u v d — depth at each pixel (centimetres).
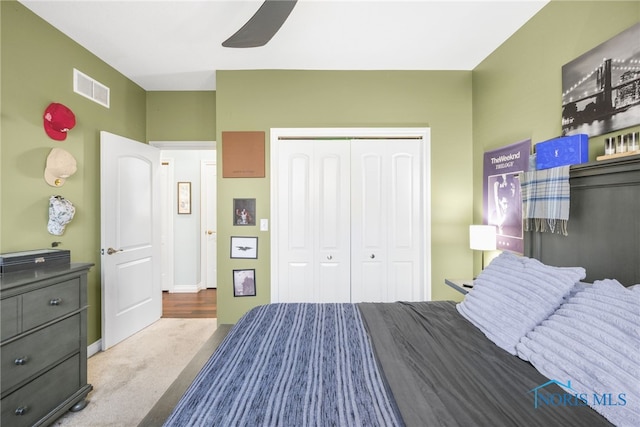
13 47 186
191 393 91
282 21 162
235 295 283
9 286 136
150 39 232
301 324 148
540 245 175
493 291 145
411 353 114
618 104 145
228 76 281
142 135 321
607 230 133
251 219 283
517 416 77
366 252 289
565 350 96
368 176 288
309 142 287
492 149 252
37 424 150
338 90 284
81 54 239
